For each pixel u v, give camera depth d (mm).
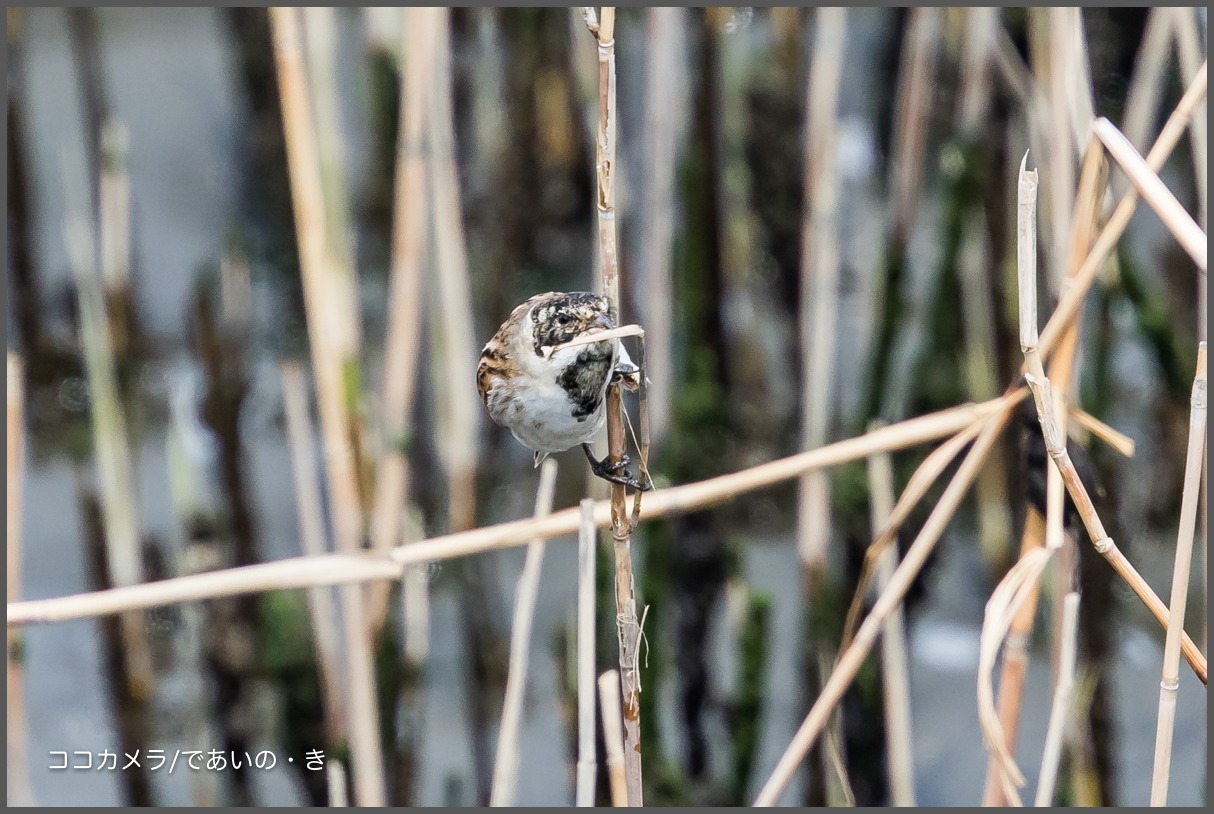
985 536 11555
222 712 10555
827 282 10117
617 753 6102
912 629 10992
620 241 11188
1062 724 6391
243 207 15625
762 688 9578
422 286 11305
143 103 18422
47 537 12609
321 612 9586
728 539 10656
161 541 11844
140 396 13109
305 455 9367
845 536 10555
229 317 13328
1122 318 11906
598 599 9734
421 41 9164
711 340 12133
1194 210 12109
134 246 14164
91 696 11211
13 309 14109
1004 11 11602
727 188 13414
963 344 11570
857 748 9906
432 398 11703
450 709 11094
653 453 10492
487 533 6543
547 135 14688
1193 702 10789
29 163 14414
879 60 13914
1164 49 9688
